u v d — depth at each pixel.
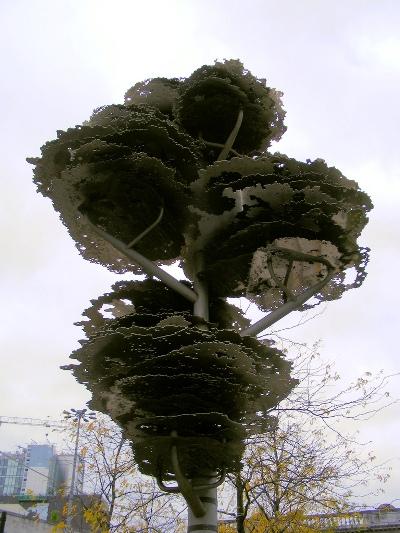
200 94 7.57
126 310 7.42
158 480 6.06
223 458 5.93
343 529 18.58
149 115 6.88
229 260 7.09
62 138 6.73
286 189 6.38
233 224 6.95
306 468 12.54
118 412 6.32
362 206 6.89
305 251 7.15
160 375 5.60
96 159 6.57
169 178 6.64
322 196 6.41
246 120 7.93
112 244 7.17
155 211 7.11
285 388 6.73
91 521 14.86
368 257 7.23
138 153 6.41
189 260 7.51
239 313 7.74
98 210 7.18
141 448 5.80
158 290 7.21
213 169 6.60
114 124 6.94
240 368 5.75
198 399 5.68
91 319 7.40
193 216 7.06
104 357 6.27
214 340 5.84
